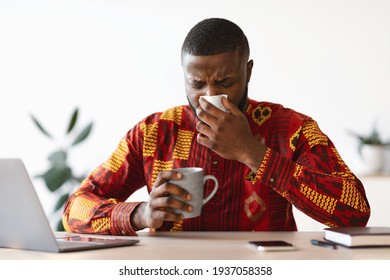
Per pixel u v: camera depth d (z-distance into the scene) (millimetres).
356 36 2697
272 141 1421
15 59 2867
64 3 2854
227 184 1384
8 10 2863
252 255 903
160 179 1115
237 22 2762
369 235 980
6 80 2863
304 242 1071
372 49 2691
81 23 2852
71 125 2631
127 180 1455
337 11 2703
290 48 2730
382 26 2684
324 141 1364
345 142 2703
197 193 1113
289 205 1429
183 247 1007
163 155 1456
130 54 2828
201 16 2797
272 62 2738
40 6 2857
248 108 1462
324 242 1007
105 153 2826
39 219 922
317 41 2719
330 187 1186
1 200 950
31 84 2859
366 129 2693
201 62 1237
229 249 977
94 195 1357
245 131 1167
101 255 915
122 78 2832
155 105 2830
